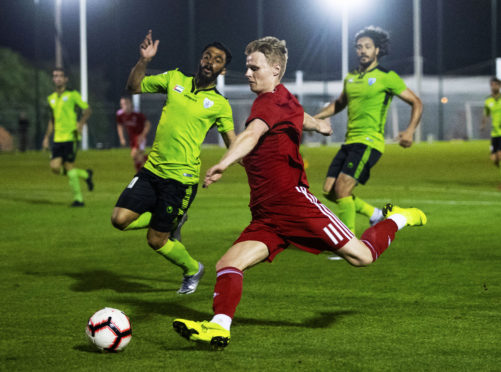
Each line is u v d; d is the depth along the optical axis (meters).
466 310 9.66
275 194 7.99
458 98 102.69
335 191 14.65
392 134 99.56
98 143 82.38
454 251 14.45
